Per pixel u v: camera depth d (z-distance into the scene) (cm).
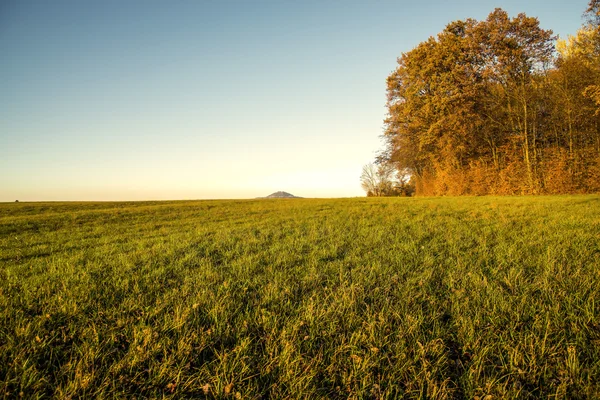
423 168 4262
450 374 241
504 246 626
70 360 254
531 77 2644
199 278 486
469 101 2645
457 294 378
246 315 337
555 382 226
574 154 2502
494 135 3123
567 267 452
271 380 239
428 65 2723
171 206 2377
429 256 571
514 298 358
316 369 245
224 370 242
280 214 1612
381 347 272
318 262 573
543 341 262
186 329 304
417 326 303
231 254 657
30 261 659
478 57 2680
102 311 350
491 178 3022
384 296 386
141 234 1060
